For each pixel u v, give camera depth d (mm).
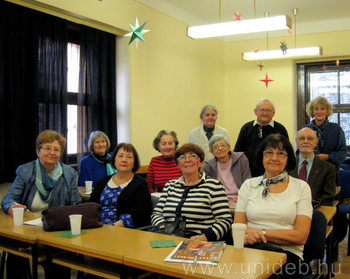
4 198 2541
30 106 3475
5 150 3311
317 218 2117
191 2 5109
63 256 2016
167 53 5121
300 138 2920
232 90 6543
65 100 3779
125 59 4504
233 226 1728
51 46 3652
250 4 5191
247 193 2250
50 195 2654
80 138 4043
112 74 4391
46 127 3609
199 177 2377
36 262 1963
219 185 2303
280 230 1987
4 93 3301
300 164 3000
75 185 2832
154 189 3480
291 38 6102
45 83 3598
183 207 2262
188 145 2340
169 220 2309
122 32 4453
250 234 1994
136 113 4574
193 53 5688
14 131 3332
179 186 2379
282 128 3523
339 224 3355
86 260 1950
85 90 4098
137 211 2592
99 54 4242
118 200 2633
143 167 4527
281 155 2133
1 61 3230
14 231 2039
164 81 5066
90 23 4070
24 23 3420
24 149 3434
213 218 2264
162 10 5016
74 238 1911
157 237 1930
